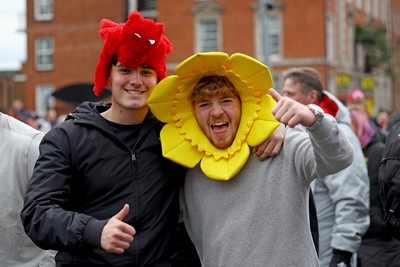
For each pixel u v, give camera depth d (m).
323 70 31.25
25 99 39.84
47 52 36.84
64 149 3.04
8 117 3.62
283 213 3.08
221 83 3.18
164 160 3.21
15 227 3.51
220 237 3.16
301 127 3.15
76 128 3.09
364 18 43.41
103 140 3.09
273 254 3.08
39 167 3.00
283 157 3.10
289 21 31.58
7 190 3.48
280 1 31.59
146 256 3.05
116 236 2.66
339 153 2.80
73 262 3.03
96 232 2.70
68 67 36.41
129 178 3.09
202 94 3.19
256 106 3.14
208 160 3.17
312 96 4.98
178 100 3.21
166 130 3.21
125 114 3.17
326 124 2.74
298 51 31.55
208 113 3.20
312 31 31.38
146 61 3.12
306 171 3.00
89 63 36.12
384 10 51.06
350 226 4.55
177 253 3.61
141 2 35.56
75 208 3.12
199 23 32.75
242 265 3.10
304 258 3.09
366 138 5.41
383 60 42.03
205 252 3.24
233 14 32.22
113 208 3.06
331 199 4.64
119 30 3.07
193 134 3.21
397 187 3.43
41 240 2.83
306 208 3.13
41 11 36.91
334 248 4.59
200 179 3.23
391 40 50.59
